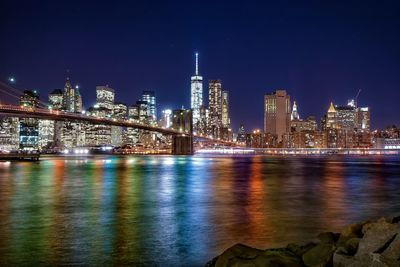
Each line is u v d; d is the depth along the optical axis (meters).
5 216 32.22
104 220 30.50
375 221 15.28
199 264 19.52
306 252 14.27
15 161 155.25
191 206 38.12
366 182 67.00
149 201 41.72
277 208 37.06
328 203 40.81
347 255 12.87
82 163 143.00
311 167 121.12
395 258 11.79
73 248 22.08
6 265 19.16
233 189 54.38
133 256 20.69
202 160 187.00
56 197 44.84
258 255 14.55
